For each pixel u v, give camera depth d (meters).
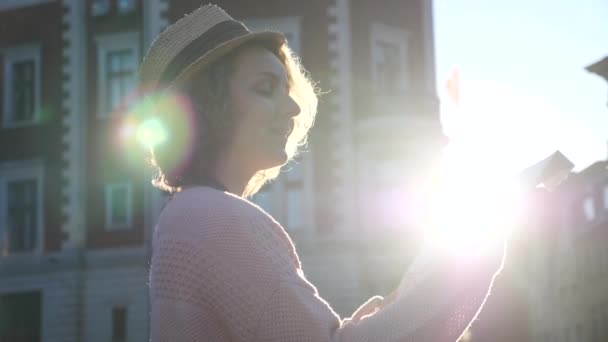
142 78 1.87
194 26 1.82
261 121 1.79
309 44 23.22
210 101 1.78
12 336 24.47
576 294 19.22
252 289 1.57
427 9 24.42
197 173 1.81
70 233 24.16
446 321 1.50
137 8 24.66
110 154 24.31
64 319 23.88
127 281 23.70
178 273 1.62
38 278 24.31
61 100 24.83
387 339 1.50
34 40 25.34
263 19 23.36
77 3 24.92
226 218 1.64
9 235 24.95
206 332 1.58
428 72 24.16
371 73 23.20
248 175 1.84
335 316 1.62
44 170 24.72
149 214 23.72
